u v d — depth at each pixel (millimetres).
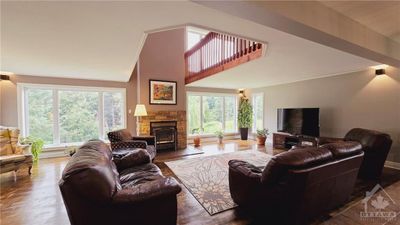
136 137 4609
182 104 6340
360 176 3344
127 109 5746
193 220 2133
